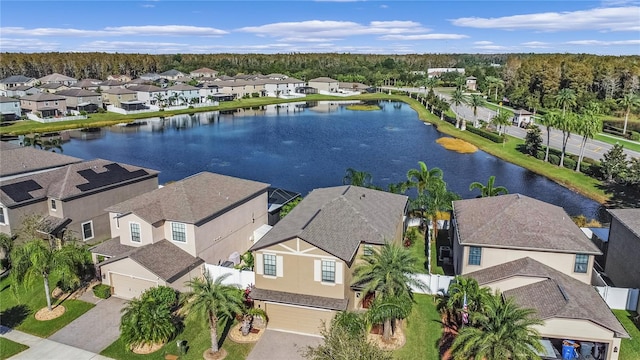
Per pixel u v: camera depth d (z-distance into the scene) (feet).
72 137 386.93
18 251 116.37
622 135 372.99
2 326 110.63
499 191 175.11
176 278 120.88
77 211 154.71
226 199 143.95
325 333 91.76
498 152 327.26
